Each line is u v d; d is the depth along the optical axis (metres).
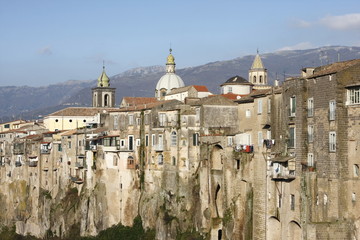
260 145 109.31
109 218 152.62
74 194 169.25
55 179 182.38
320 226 91.44
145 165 144.62
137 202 146.25
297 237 98.75
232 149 118.12
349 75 90.69
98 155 158.00
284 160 100.00
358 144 87.94
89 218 157.62
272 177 103.94
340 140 90.06
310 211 94.12
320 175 93.69
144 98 191.50
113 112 155.88
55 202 177.38
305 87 98.12
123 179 149.62
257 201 109.12
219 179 122.94
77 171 170.00
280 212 101.75
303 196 94.88
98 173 157.38
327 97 92.62
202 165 127.69
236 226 115.56
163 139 138.12
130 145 149.38
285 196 100.50
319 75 94.38
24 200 194.88
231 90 176.75
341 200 90.06
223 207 119.81
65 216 167.12
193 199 130.00
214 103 131.25
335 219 90.62
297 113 98.88
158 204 137.38
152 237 136.38
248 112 117.06
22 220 193.88
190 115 132.88
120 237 144.50
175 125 134.50
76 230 162.25
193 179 131.00
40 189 187.00
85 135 165.50
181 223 130.38
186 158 132.62
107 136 155.12
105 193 154.88
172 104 143.88
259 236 108.12
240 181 115.75
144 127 145.50
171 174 135.38
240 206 115.50
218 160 126.00
